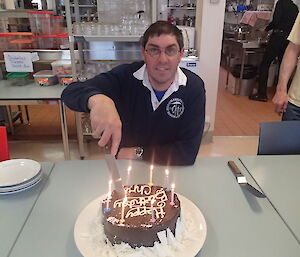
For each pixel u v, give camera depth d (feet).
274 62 16.88
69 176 3.85
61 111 8.01
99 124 2.90
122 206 2.79
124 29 8.41
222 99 15.29
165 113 4.64
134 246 2.54
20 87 8.69
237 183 3.67
